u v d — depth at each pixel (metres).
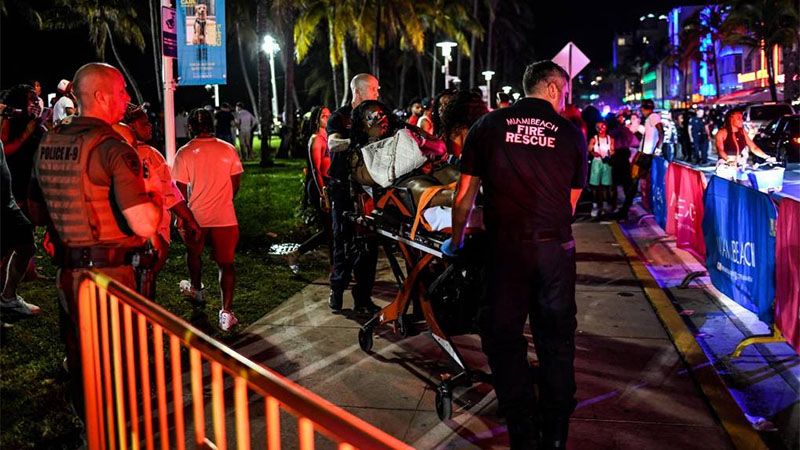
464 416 4.52
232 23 48.00
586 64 11.46
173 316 2.69
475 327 4.68
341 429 1.70
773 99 49.38
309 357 5.56
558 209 3.73
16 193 7.17
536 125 3.71
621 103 177.25
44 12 37.62
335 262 6.69
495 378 3.87
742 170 10.82
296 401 1.87
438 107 6.96
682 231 8.95
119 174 3.54
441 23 45.44
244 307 6.93
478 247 4.30
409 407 4.64
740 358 5.58
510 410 3.83
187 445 4.05
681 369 5.23
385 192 5.12
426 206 4.68
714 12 75.62
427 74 71.69
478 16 60.88
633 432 4.24
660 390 4.86
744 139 11.02
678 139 28.75
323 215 7.78
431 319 4.66
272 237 10.85
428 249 4.46
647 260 9.21
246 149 28.83
